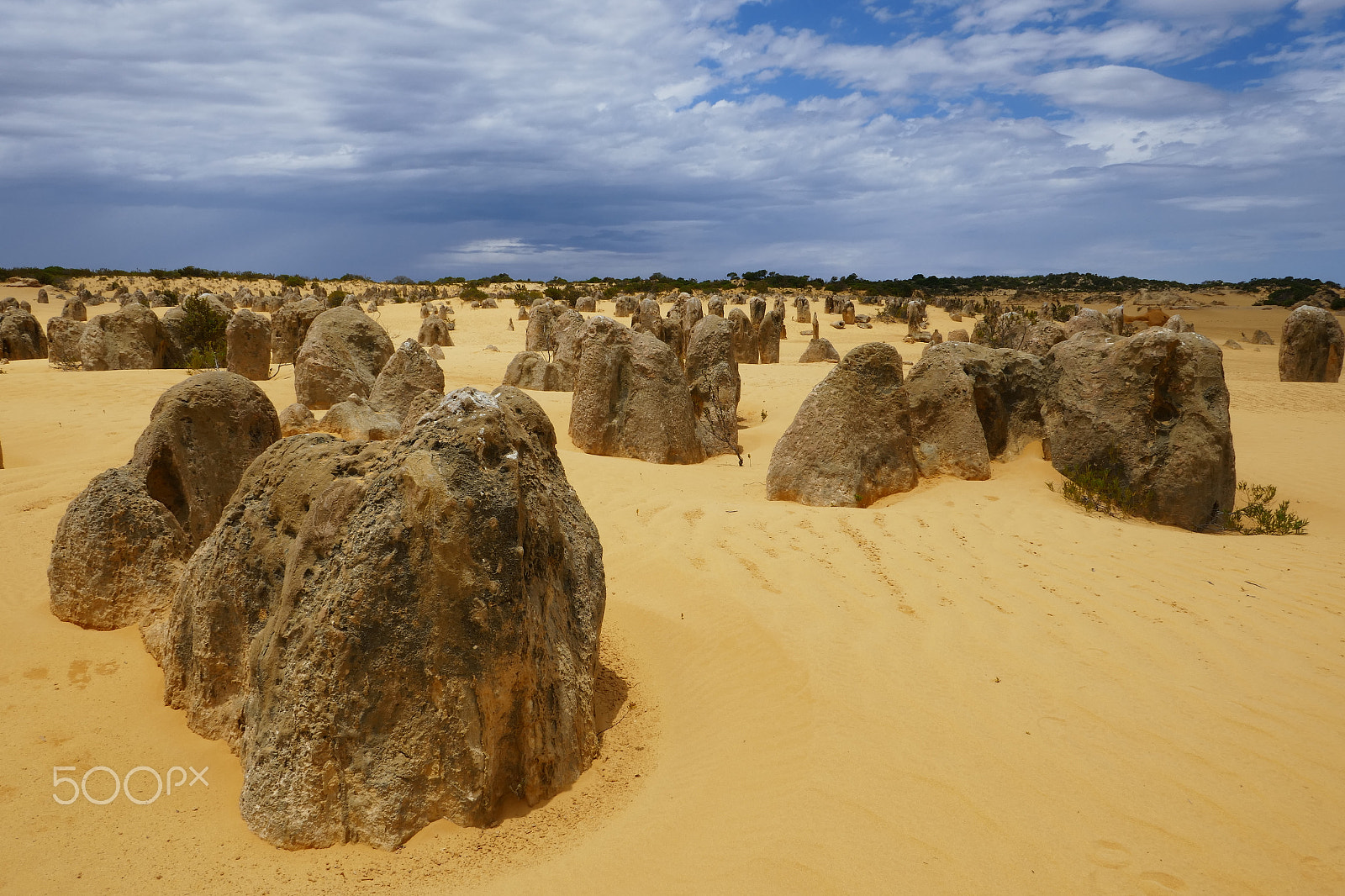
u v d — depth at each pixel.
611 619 5.54
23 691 4.38
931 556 6.64
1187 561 6.72
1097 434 9.09
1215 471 8.70
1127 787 3.61
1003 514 8.00
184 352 20.30
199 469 5.86
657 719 4.33
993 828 3.33
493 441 3.59
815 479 8.71
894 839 3.27
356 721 3.32
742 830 3.34
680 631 5.28
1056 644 5.02
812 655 4.82
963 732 4.03
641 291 61.72
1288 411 17.30
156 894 2.97
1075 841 3.26
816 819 3.39
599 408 12.09
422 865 3.15
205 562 4.24
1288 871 3.12
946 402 9.59
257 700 3.60
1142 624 5.34
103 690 4.43
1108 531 7.54
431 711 3.38
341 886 3.02
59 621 5.17
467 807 3.37
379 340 15.69
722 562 6.39
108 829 3.35
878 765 3.76
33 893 2.97
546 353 27.19
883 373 9.04
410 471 3.44
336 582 3.40
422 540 3.39
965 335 33.59
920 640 5.04
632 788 3.70
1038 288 98.19
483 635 3.42
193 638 4.17
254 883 3.04
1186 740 3.99
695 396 14.36
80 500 5.22
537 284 66.94
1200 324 61.16
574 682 3.88
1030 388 9.95
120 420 12.03
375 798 3.29
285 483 4.17
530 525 3.84
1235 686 4.53
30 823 3.36
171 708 4.29
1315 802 3.53
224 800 3.56
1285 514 9.21
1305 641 5.12
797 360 28.98
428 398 6.05
